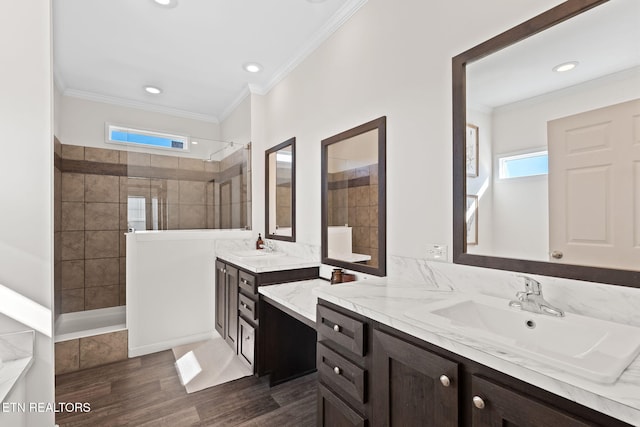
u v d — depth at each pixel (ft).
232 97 11.82
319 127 7.88
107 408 6.23
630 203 3.06
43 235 5.07
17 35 4.96
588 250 3.34
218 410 6.16
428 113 5.10
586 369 2.12
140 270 8.97
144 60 9.07
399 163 5.61
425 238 5.12
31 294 4.97
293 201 8.95
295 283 7.25
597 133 3.29
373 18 6.23
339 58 7.18
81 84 10.61
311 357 7.72
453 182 4.68
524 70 3.92
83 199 11.27
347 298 4.22
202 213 11.22
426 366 3.07
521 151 3.92
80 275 11.18
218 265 9.81
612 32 3.21
